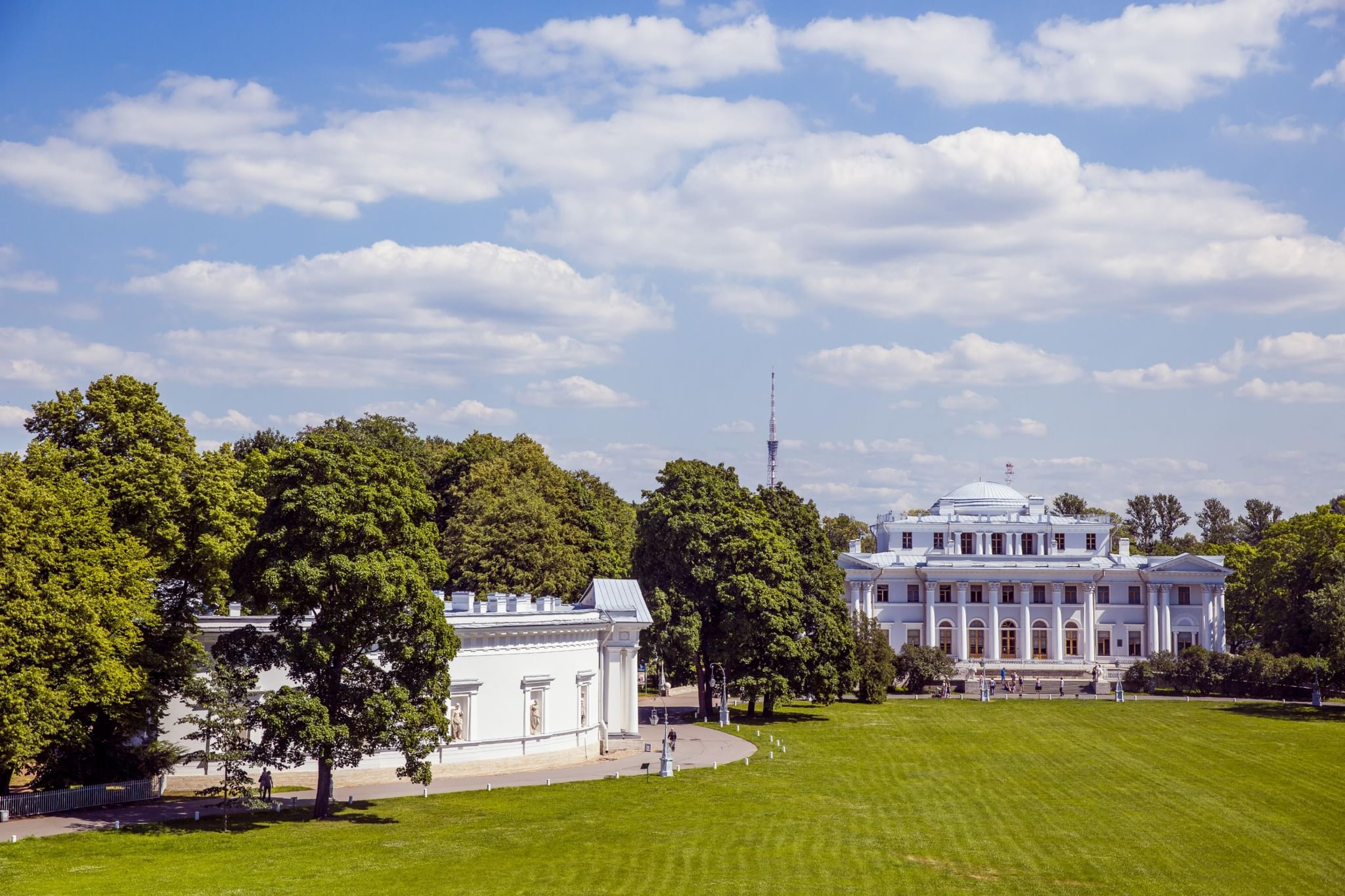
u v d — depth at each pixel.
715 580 119.44
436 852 59.75
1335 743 103.56
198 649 70.38
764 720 119.56
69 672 62.22
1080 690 151.75
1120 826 68.62
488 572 123.06
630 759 91.50
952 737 107.19
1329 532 148.12
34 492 63.31
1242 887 56.06
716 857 59.84
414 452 156.75
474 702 83.00
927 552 173.75
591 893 52.50
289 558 66.38
